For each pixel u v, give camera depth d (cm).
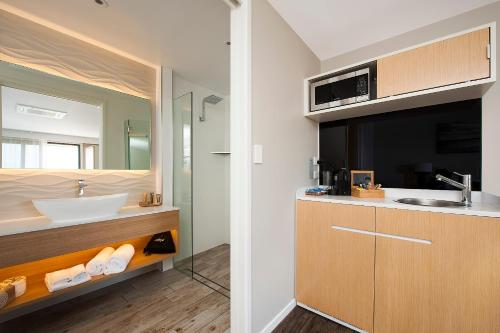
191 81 281
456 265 113
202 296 188
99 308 171
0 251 120
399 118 181
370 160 193
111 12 155
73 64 185
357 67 166
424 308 121
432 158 168
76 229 148
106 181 203
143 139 227
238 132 127
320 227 158
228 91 316
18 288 136
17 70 159
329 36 184
